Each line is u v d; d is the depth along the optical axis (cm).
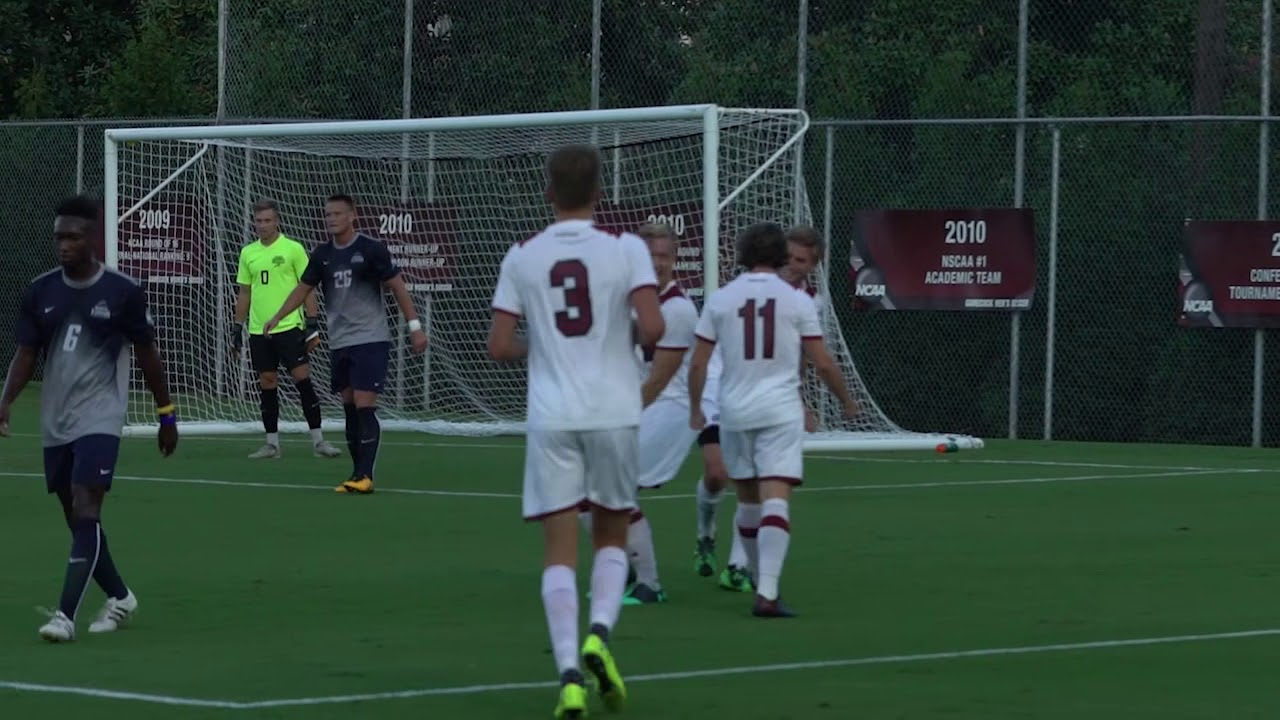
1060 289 7469
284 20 8750
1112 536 4497
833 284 7812
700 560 3872
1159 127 7350
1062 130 7462
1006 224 7369
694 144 7275
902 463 6456
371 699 2597
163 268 8231
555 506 2516
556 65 8344
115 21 13062
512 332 2572
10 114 12912
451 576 3875
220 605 3500
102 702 2581
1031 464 6425
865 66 7856
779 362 3359
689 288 7131
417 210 8244
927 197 7669
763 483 3366
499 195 8169
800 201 6875
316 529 4656
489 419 8112
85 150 9600
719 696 2614
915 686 2688
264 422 6594
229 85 8806
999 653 2961
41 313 3106
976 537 4475
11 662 2906
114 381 3141
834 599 3550
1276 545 4338
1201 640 3083
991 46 7800
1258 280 7050
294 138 8056
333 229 5459
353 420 5591
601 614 2500
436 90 8500
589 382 2516
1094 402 7438
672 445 3688
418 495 5425
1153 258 7344
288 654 2973
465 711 2519
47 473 3169
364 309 5469
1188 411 7306
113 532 4597
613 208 7281
